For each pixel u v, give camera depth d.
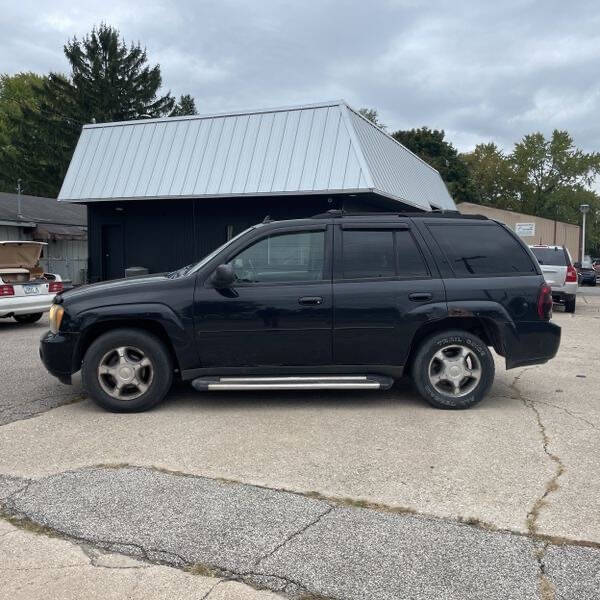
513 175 70.25
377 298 5.63
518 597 2.80
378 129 17.72
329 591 2.86
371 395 6.27
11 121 46.41
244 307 5.59
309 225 5.82
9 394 6.42
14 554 3.21
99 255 17.83
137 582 2.95
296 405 5.90
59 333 5.66
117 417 5.53
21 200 27.55
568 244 52.22
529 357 5.79
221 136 15.98
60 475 4.18
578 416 5.55
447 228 5.90
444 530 3.40
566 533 3.36
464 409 5.76
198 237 16.78
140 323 5.74
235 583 2.93
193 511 3.64
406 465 4.34
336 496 3.83
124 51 45.12
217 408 5.80
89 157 17.12
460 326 5.97
